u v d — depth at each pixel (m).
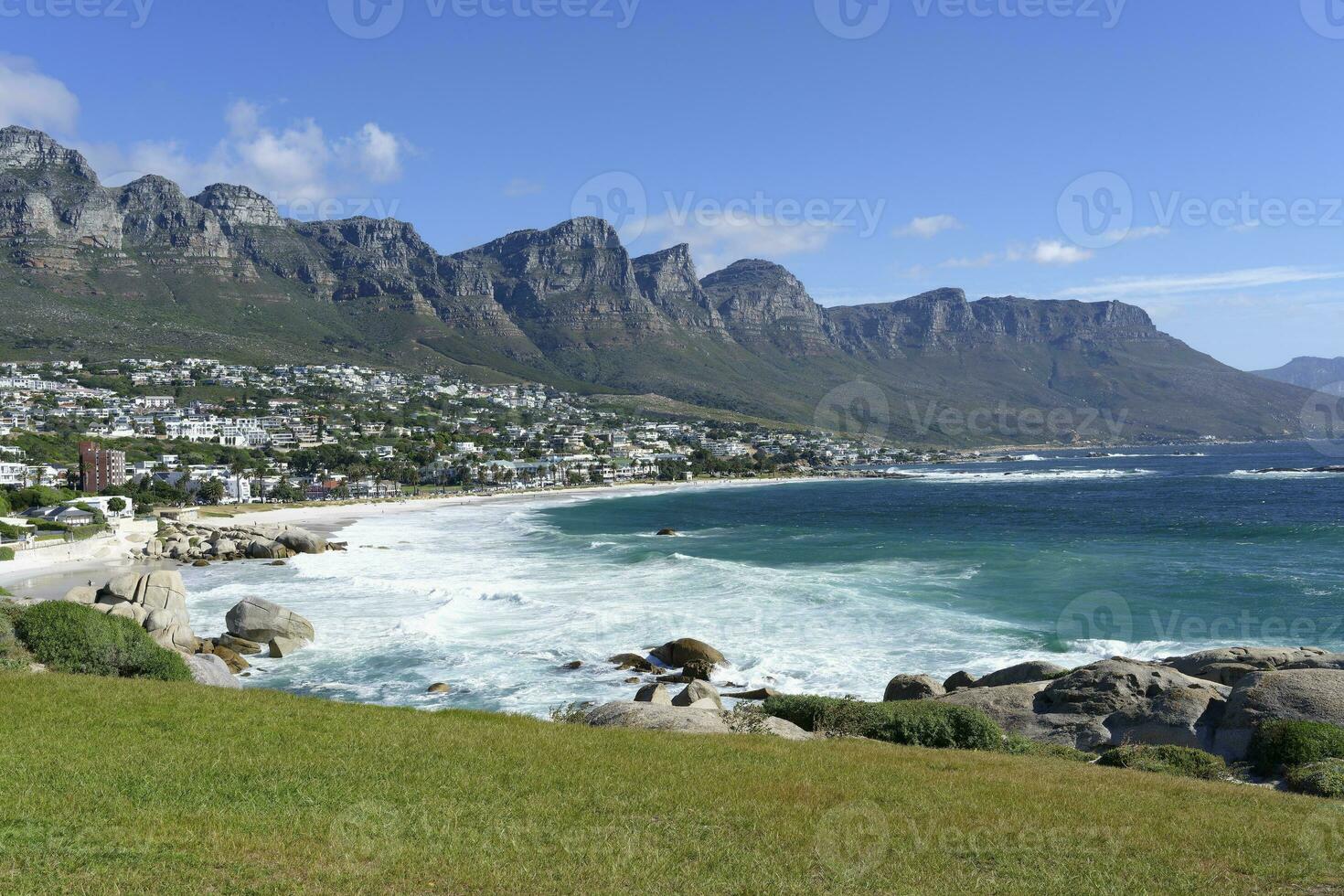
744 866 11.80
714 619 47.50
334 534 109.25
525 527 116.44
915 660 38.72
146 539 92.25
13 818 11.80
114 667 28.81
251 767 15.09
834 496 175.38
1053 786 17.30
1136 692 26.33
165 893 9.78
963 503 143.50
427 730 19.50
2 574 72.81
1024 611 48.56
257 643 42.84
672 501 171.25
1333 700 23.19
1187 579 58.34
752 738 21.28
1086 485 179.38
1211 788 18.19
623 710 24.70
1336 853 13.37
